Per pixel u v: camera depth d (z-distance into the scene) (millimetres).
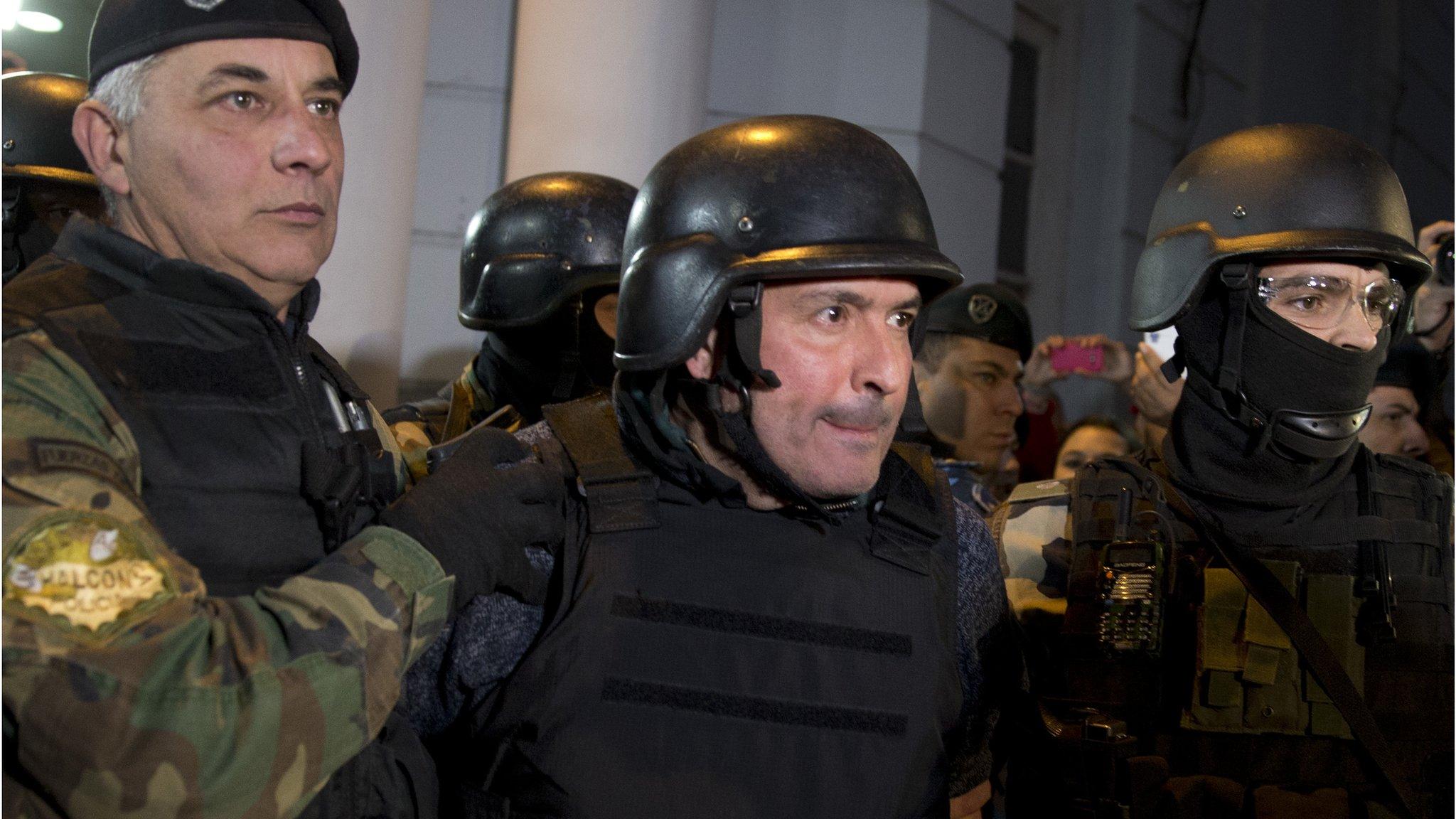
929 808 1171
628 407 1168
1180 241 1454
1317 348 1354
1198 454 1437
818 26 3986
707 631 1120
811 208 1101
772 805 1094
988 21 4324
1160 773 1291
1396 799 1298
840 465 1119
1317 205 1387
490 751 1109
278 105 1072
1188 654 1358
